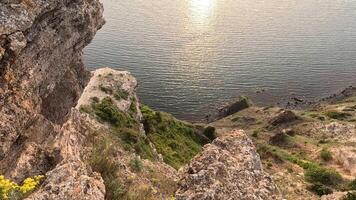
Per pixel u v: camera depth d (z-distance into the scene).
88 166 15.55
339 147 72.50
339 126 83.69
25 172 16.56
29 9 17.66
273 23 158.50
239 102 100.94
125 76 72.06
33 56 19.23
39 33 19.41
